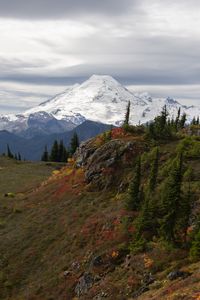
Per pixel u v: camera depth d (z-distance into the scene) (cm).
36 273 5644
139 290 4172
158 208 5238
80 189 7375
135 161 7231
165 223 4703
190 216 5066
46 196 7975
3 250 6359
